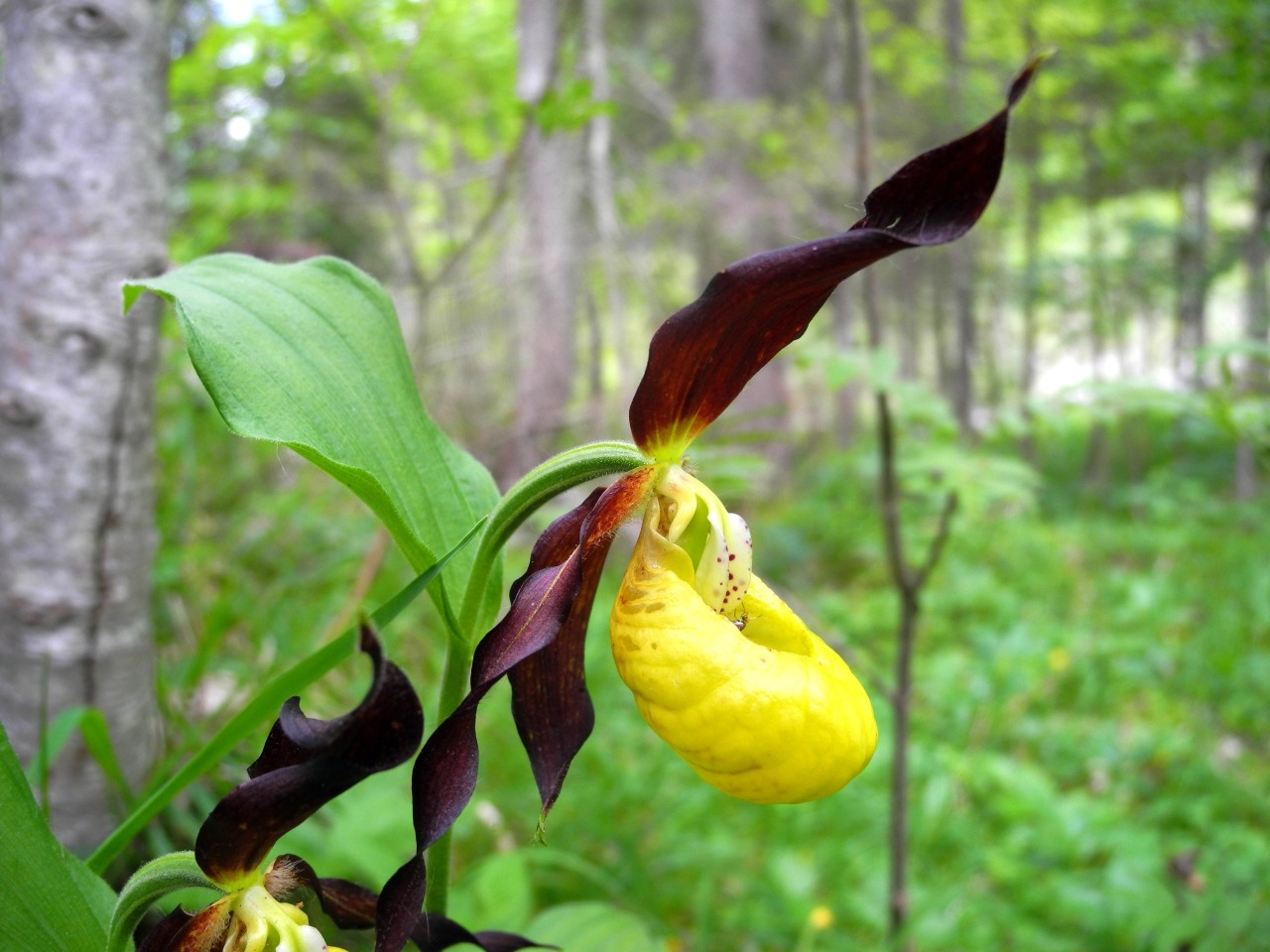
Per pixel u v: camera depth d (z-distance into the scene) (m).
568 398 8.54
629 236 9.67
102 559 2.72
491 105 7.71
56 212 2.64
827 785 1.60
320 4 5.34
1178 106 9.66
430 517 1.65
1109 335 18.20
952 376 23.08
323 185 8.62
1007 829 4.65
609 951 2.39
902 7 11.44
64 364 2.65
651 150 12.18
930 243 1.34
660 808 4.39
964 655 7.08
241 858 1.32
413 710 1.14
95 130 2.65
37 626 2.66
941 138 12.09
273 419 1.44
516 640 1.56
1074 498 13.90
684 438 1.74
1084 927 3.96
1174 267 15.04
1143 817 4.80
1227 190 16.20
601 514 1.71
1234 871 3.98
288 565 4.55
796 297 1.52
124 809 2.79
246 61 6.27
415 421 1.69
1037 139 13.42
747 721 1.58
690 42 14.07
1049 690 6.57
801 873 3.83
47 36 2.62
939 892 3.67
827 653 1.74
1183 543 10.70
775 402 11.55
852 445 15.02
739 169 9.35
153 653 2.93
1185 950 3.49
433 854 1.73
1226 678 6.62
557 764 1.76
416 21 6.86
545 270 8.30
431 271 8.91
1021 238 20.28
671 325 1.50
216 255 1.61
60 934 1.37
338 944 1.63
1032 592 8.83
